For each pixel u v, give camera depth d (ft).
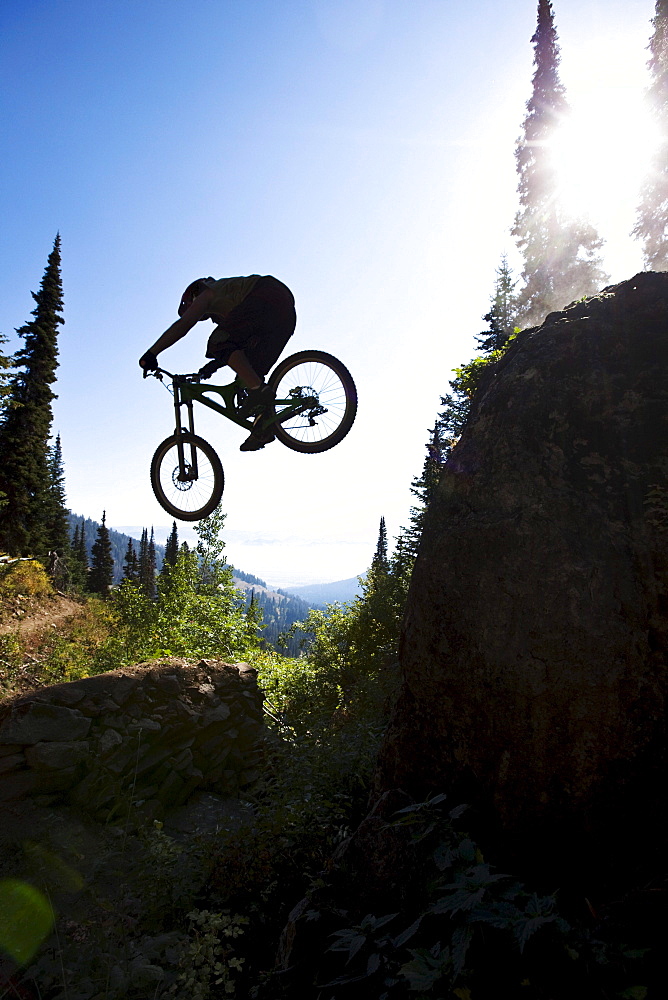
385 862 10.67
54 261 109.09
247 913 14.17
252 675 28.27
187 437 16.16
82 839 15.62
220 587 43.91
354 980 8.46
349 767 19.83
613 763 9.70
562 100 67.00
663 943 7.48
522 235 67.77
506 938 8.08
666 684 9.73
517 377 13.24
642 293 12.59
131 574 205.77
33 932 11.92
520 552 11.43
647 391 11.75
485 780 10.91
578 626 10.44
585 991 7.18
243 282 14.57
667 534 10.43
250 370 14.56
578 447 12.02
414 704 12.64
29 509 105.50
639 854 9.18
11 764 17.17
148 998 10.95
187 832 18.89
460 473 13.30
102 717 20.21
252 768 24.94
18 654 37.29
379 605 53.31
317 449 14.88
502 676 10.91
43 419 106.01
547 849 9.96
